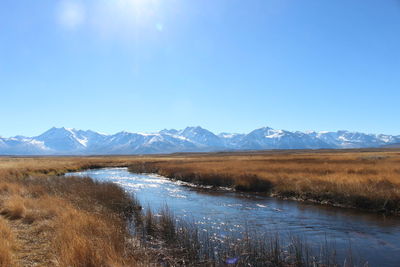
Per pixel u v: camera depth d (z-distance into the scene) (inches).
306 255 435.5
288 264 405.1
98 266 313.0
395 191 783.7
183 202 930.7
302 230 582.9
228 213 753.0
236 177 1321.4
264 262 412.2
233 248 461.7
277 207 839.1
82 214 522.6
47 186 937.5
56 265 319.9
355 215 719.7
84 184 1018.7
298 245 470.9
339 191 885.2
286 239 518.6
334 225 621.6
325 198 904.3
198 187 1336.1
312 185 996.6
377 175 1031.0
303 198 957.8
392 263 408.2
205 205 874.1
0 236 386.0
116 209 727.7
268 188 1149.1
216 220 671.1
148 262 379.9
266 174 1309.1
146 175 2025.1
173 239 504.4
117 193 871.1
